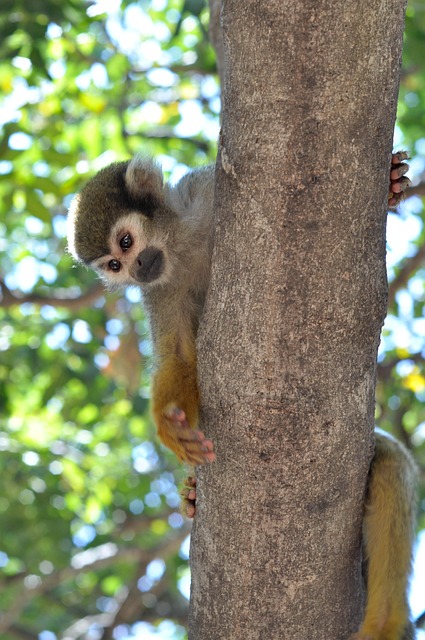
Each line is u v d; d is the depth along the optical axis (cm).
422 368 1652
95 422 1856
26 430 1834
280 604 725
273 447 684
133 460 1927
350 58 616
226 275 675
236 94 647
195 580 755
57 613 2009
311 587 723
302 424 678
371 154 639
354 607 758
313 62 617
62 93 1703
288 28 615
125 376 1680
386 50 623
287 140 632
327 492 701
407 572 810
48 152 1580
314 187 637
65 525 1761
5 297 1536
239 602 729
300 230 645
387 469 794
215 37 1209
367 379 691
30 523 1750
